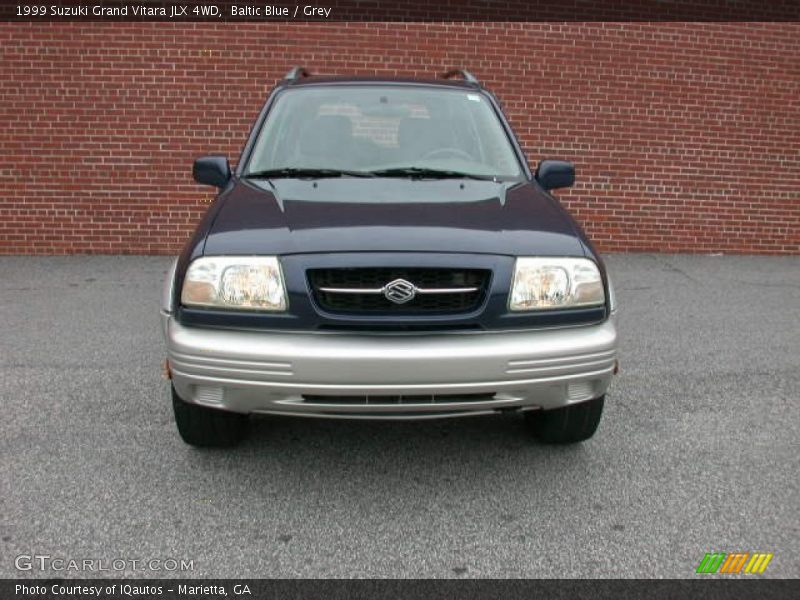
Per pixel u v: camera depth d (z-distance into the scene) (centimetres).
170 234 825
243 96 802
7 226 815
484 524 293
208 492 314
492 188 359
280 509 301
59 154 802
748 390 450
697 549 277
